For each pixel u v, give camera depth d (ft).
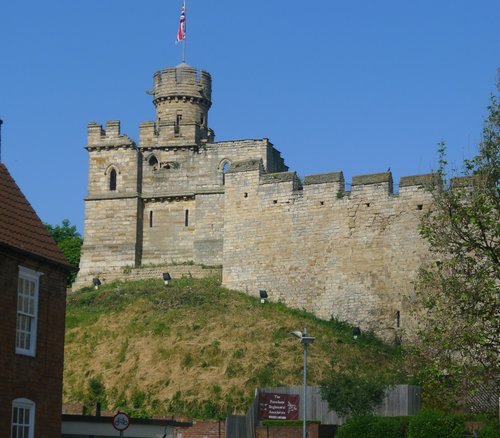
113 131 324.39
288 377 242.37
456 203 156.15
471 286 151.64
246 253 295.28
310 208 287.48
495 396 185.47
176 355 255.50
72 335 273.54
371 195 279.49
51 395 143.95
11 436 135.03
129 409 236.02
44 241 147.64
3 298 134.51
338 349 259.39
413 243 270.87
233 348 256.52
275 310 281.13
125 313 281.33
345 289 278.87
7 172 151.43
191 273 307.78
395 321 270.46
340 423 204.03
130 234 317.63
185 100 339.98
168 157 321.93
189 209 317.01
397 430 178.70
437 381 154.30
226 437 193.16
